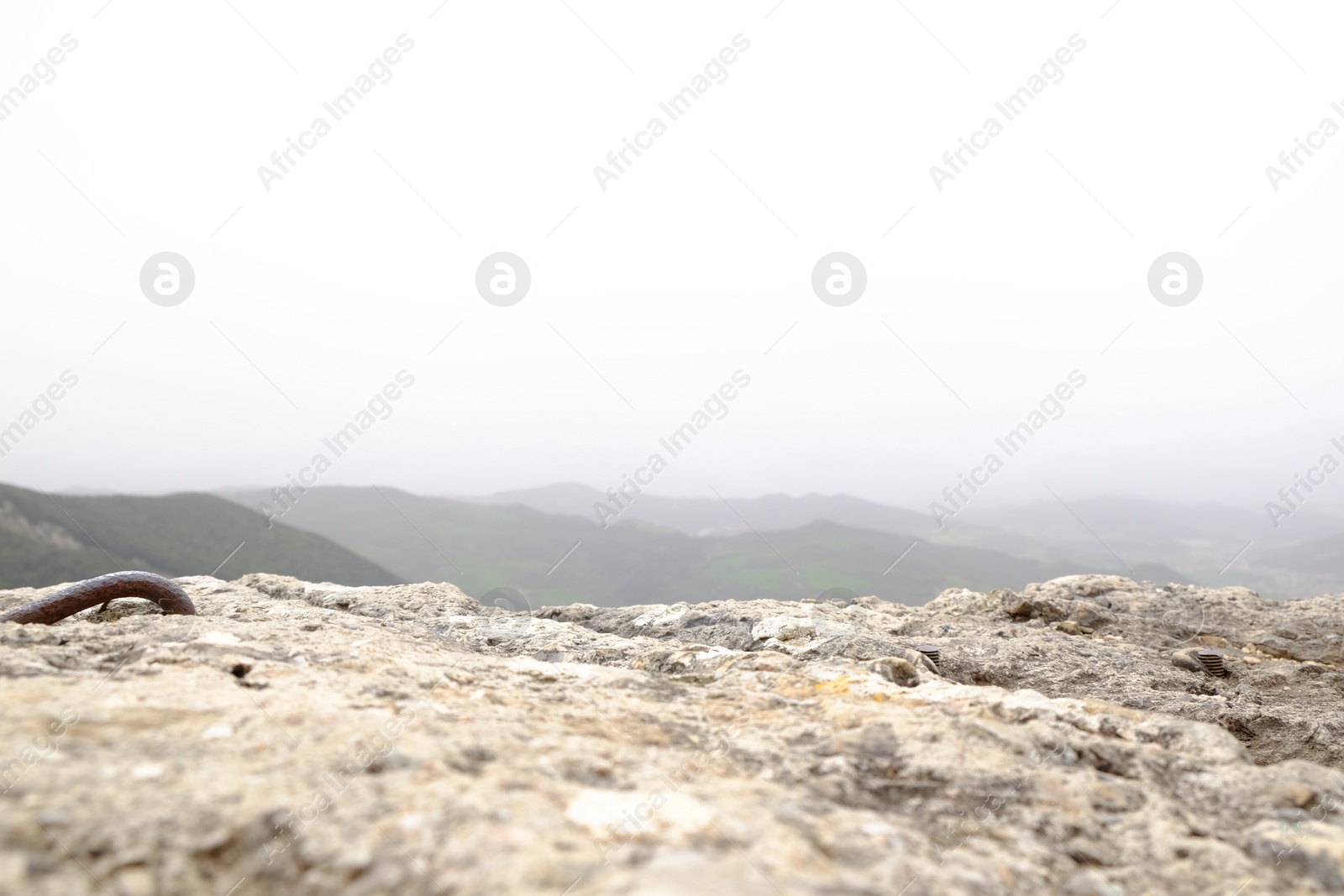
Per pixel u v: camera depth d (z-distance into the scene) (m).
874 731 3.60
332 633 4.78
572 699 3.92
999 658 6.39
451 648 5.18
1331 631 7.84
